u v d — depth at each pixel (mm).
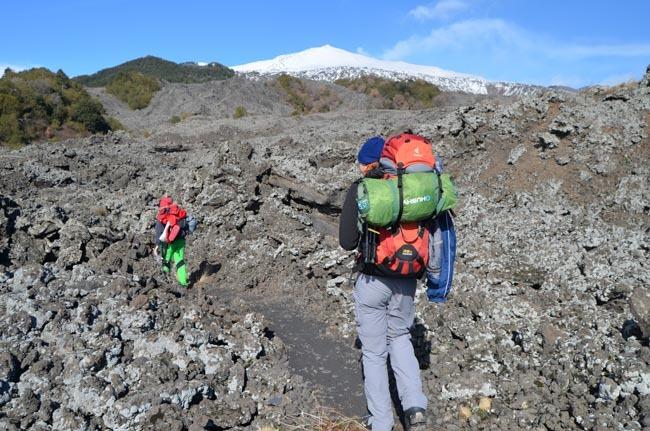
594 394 4215
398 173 3482
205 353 4555
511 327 5246
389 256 3559
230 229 8477
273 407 4328
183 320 4855
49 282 5191
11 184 13344
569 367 4520
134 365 4242
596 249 6484
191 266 7824
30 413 3775
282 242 8086
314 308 6594
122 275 5746
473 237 7453
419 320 5520
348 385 4820
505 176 9531
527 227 7578
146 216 8789
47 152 18438
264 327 5527
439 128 11125
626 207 7750
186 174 10773
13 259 6773
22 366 4098
